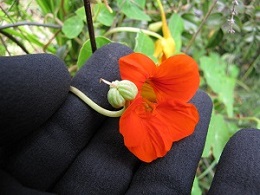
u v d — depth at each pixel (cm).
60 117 12
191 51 23
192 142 13
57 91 11
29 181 12
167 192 12
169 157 12
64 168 12
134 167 13
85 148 13
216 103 23
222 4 21
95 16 17
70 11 19
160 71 12
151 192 12
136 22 20
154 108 13
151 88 13
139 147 12
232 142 12
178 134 12
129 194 12
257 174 11
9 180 11
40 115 11
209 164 22
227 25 22
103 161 13
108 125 13
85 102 12
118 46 14
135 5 18
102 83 13
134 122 12
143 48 16
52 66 11
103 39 16
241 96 25
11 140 11
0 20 17
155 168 12
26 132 11
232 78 24
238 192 10
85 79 13
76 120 12
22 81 10
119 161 13
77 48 19
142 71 12
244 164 11
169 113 13
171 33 19
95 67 13
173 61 12
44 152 12
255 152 11
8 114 10
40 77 11
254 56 25
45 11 18
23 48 17
